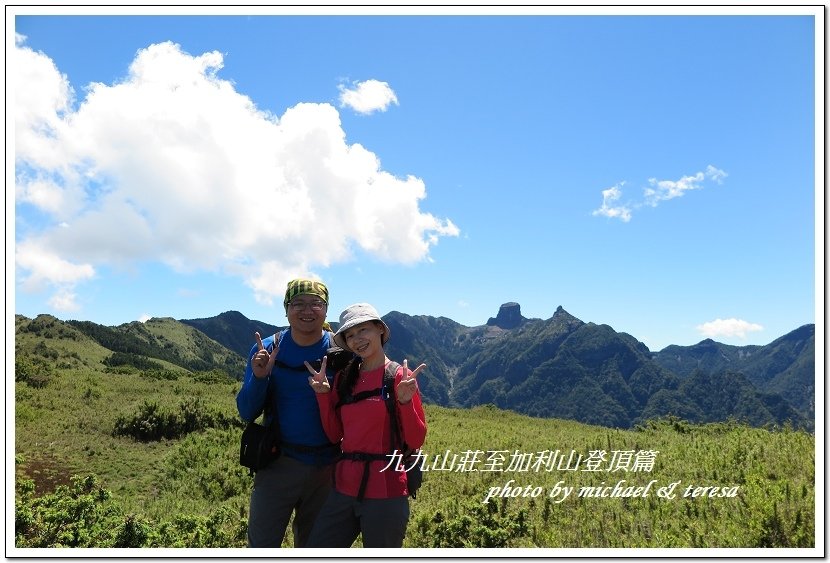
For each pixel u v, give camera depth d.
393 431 4.27
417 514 8.76
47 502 8.27
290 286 4.92
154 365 94.69
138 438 18.55
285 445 4.82
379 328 4.47
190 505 12.76
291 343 4.96
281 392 4.86
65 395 23.75
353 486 4.25
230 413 20.03
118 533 7.69
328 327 5.22
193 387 27.95
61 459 15.97
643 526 7.06
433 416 26.94
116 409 21.62
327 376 4.73
